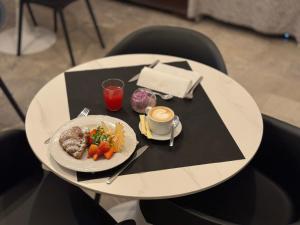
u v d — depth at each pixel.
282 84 2.84
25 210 1.32
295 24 3.31
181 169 1.13
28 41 3.29
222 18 3.60
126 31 3.56
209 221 1.10
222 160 1.17
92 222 1.29
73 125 1.25
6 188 1.44
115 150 1.15
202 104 1.42
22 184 1.46
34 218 1.29
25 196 1.39
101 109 1.37
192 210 1.14
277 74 2.96
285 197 1.46
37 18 3.67
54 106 1.37
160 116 1.22
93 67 1.62
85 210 1.33
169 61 1.70
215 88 1.51
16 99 2.61
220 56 1.80
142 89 1.43
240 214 1.36
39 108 1.36
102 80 1.53
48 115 1.33
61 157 1.13
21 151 1.45
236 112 1.38
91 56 3.14
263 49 3.30
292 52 3.26
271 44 3.38
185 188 1.07
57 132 1.22
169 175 1.11
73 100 1.41
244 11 3.43
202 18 3.82
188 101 1.43
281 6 3.21
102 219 1.31
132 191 1.06
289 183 1.47
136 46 1.92
